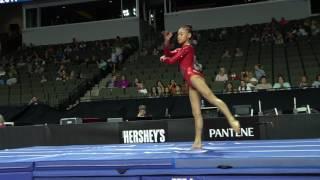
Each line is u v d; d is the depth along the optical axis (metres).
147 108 15.92
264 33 22.72
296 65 18.44
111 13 29.38
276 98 14.67
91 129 12.38
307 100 14.27
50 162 5.74
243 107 12.34
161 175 5.30
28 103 18.98
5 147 13.23
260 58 20.00
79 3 29.94
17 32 32.09
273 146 6.91
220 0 27.77
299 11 25.56
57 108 18.33
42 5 30.23
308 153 5.30
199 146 6.57
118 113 16.19
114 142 12.14
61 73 22.19
